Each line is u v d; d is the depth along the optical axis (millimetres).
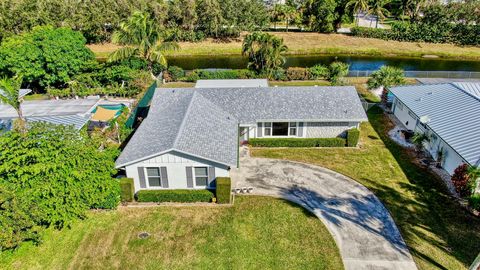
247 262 17562
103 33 62906
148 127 25438
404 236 19062
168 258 17812
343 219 20422
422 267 17094
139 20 41750
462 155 21969
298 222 20219
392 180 24156
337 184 23781
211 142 22891
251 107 28844
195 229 19719
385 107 36594
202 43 65812
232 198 22281
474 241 18656
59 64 36875
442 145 25359
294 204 21750
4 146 17750
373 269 17062
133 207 21516
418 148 27562
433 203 21703
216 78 45438
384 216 20641
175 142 21047
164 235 19297
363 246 18438
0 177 17969
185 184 22250
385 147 28703
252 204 21734
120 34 42844
